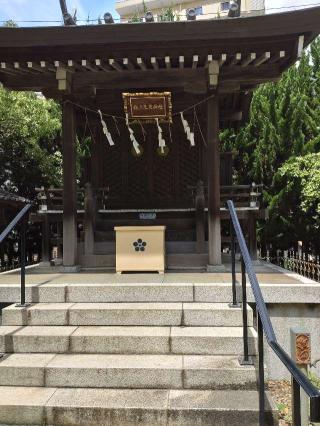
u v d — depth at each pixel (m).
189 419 3.35
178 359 3.97
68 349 4.20
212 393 3.62
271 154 12.26
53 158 14.80
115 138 9.84
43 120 14.20
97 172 9.79
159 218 9.24
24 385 3.83
